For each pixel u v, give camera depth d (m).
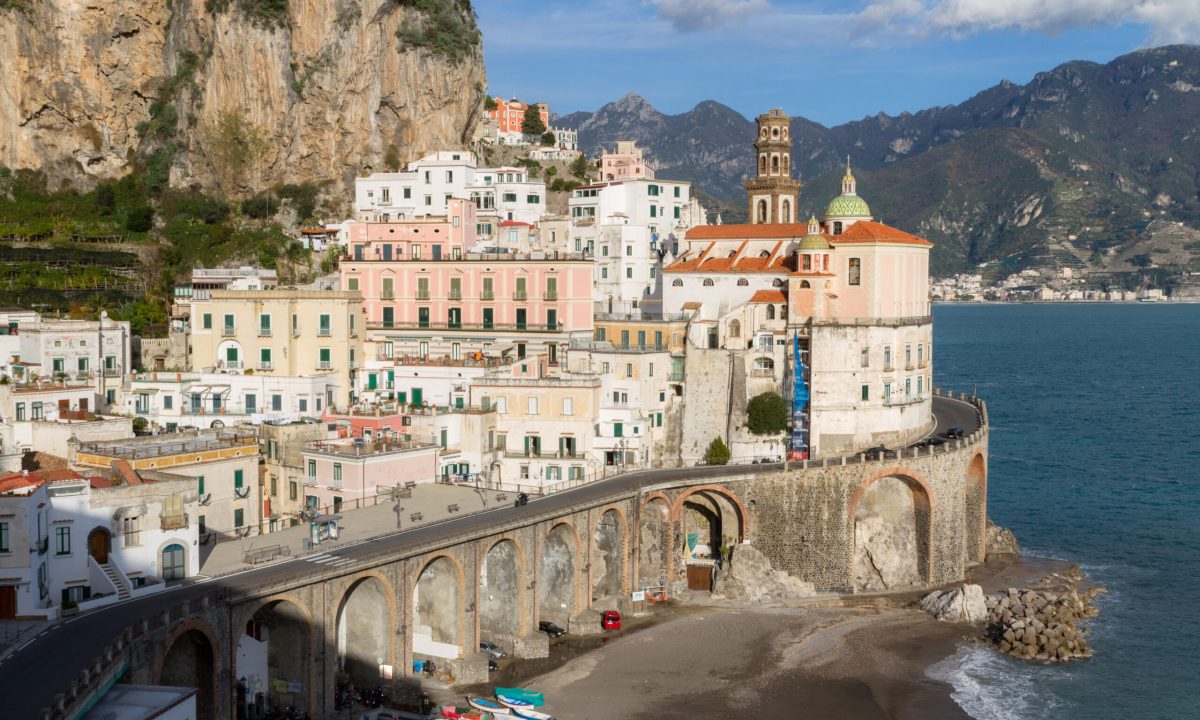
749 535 142.25
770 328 166.88
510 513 115.25
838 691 112.12
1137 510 190.62
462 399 150.00
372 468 123.12
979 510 162.12
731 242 183.25
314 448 127.06
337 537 104.06
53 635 78.88
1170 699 112.19
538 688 107.75
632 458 148.12
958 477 152.12
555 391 145.25
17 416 132.75
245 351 156.00
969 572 155.25
